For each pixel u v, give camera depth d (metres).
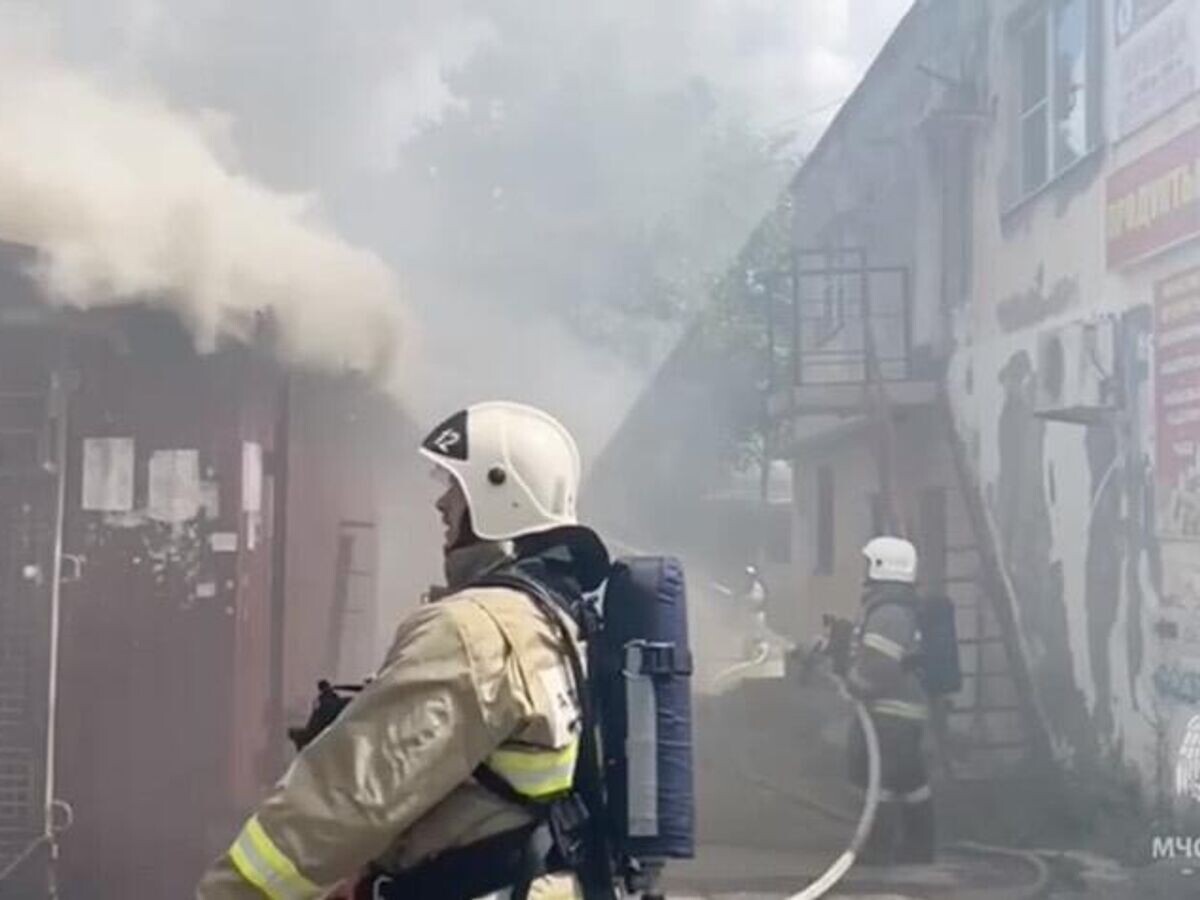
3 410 5.28
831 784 8.58
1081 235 8.66
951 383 10.75
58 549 5.28
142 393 5.44
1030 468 9.41
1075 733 8.66
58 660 5.34
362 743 2.02
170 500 5.43
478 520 2.30
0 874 5.17
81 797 5.32
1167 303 7.60
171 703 5.38
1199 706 7.21
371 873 2.17
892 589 6.98
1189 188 7.33
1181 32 7.43
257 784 5.54
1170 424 7.56
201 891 2.04
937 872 6.61
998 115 9.88
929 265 10.89
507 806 2.12
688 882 6.35
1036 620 9.31
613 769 2.25
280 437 5.85
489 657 2.07
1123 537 8.10
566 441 2.39
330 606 6.50
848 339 11.52
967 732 9.60
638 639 2.29
